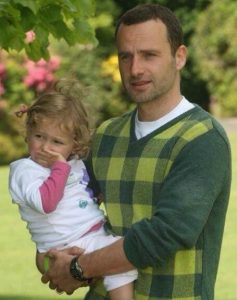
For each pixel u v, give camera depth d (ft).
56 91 24.66
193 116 23.41
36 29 29.25
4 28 28.84
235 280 57.93
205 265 23.25
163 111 23.52
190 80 148.25
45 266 24.07
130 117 24.57
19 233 73.05
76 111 24.27
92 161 24.68
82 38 29.81
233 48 144.66
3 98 107.96
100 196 24.68
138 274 23.34
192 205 22.25
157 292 23.11
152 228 22.29
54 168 23.89
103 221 24.45
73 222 24.11
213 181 22.52
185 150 22.74
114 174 23.95
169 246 22.27
